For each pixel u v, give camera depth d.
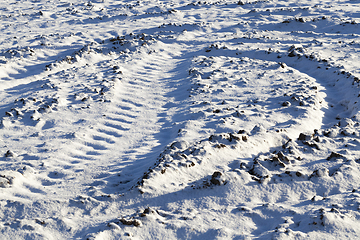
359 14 16.58
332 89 8.96
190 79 9.95
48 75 11.09
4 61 12.34
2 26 18.83
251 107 7.73
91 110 8.17
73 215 4.23
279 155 5.11
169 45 14.00
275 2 20.50
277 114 7.20
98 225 3.92
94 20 19.47
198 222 3.89
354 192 4.21
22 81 10.82
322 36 14.07
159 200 4.39
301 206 4.07
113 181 5.09
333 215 3.65
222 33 15.45
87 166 5.68
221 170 4.99
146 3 22.89
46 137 6.87
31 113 8.00
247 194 4.39
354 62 10.53
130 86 9.84
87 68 11.55
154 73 11.03
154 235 3.72
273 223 3.84
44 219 4.03
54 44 14.78
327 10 17.70
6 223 3.94
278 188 4.46
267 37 14.01
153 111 8.16
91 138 6.84
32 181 5.19
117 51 13.60
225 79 9.77
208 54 12.64
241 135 5.78
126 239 3.62
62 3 24.80
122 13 20.77
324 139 5.67
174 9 20.33
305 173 4.66
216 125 6.74
